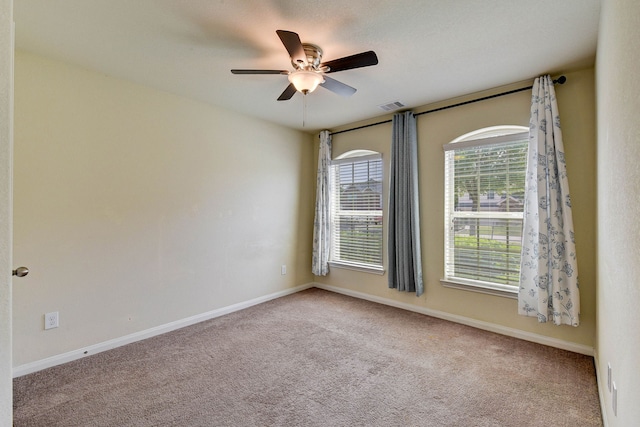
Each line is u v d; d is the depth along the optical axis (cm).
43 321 235
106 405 193
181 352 263
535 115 267
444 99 328
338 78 277
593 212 249
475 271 322
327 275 459
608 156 162
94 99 260
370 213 411
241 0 175
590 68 252
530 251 270
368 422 179
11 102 89
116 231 273
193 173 328
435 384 216
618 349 138
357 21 194
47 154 237
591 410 187
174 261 313
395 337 293
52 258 239
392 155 366
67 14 185
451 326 319
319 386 214
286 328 315
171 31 205
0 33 85
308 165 467
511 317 296
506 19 192
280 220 425
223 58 241
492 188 310
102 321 265
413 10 184
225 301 358
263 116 387
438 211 342
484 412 186
